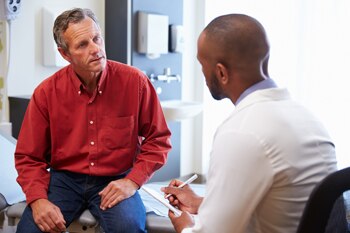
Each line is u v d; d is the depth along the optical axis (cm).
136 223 169
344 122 342
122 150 188
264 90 112
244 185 104
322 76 346
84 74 179
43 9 295
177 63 388
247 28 110
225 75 115
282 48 359
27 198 175
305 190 108
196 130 421
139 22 344
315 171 109
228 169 105
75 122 185
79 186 186
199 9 406
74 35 173
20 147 186
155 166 188
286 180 106
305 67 351
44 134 188
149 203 199
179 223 128
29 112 188
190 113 344
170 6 371
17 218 188
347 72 336
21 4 273
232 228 106
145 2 347
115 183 178
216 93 122
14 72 283
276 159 104
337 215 107
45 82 188
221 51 112
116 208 172
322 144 113
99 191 185
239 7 379
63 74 187
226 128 109
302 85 354
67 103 184
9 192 203
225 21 113
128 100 188
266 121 106
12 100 278
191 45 406
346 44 334
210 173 110
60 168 191
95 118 185
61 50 181
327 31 340
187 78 405
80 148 186
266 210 110
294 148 106
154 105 195
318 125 116
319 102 349
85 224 178
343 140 344
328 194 97
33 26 291
